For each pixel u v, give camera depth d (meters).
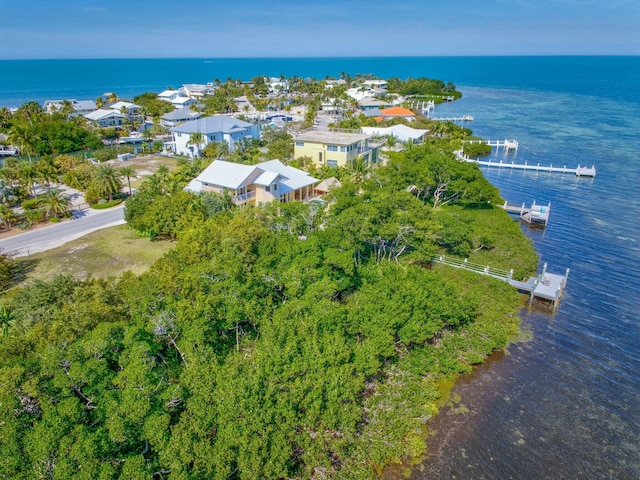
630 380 31.86
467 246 47.28
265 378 24.50
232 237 36.69
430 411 28.67
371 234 39.19
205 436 21.86
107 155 92.69
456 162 61.50
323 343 28.02
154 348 26.14
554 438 26.98
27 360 22.41
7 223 55.34
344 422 24.62
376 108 150.00
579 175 83.31
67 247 49.31
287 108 164.62
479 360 33.25
